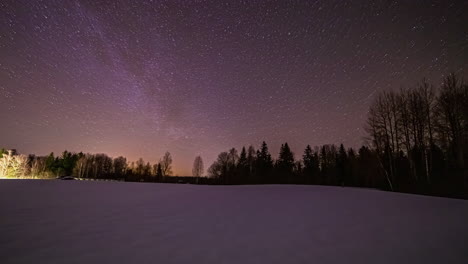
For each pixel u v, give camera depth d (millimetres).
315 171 52469
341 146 51250
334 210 7117
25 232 5023
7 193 12406
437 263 3357
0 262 3484
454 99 20406
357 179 37969
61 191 13984
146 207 8328
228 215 6762
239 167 58031
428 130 23984
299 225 5465
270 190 14180
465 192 16734
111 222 5969
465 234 4438
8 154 52406
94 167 73625
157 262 3477
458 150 19797
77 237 4672
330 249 3914
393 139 26391
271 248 4012
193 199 10594
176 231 5098
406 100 26016
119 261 3518
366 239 4348
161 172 66000
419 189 20375
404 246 3959
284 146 56062
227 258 3607
